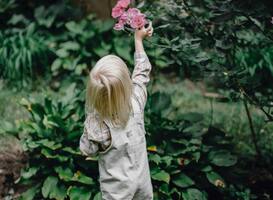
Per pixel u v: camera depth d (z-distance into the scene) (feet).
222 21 14.67
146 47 22.07
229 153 16.49
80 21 25.09
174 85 23.59
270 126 19.92
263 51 21.59
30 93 22.31
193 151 16.21
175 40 14.33
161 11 15.49
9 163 17.17
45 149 16.06
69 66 23.08
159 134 16.63
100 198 15.34
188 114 17.79
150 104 17.78
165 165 15.93
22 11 25.79
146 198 12.73
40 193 16.11
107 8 25.05
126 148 12.24
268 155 18.04
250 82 15.19
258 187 16.88
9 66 22.88
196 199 15.69
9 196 16.49
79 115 17.24
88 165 16.05
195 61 14.66
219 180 15.92
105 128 12.14
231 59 15.72
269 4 14.78
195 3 15.84
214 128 17.38
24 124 16.61
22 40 23.47
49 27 24.80
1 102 21.31
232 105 21.76
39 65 23.82
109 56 12.19
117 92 11.84
